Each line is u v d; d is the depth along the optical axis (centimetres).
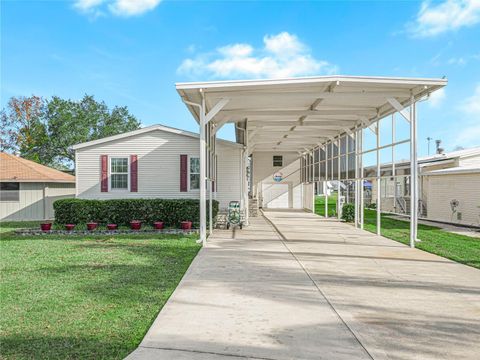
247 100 1127
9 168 2036
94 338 377
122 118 4541
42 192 2012
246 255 862
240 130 1622
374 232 1341
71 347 355
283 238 1170
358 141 1455
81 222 1424
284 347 359
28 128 3844
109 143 1554
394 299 523
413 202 1030
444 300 520
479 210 1464
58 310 461
